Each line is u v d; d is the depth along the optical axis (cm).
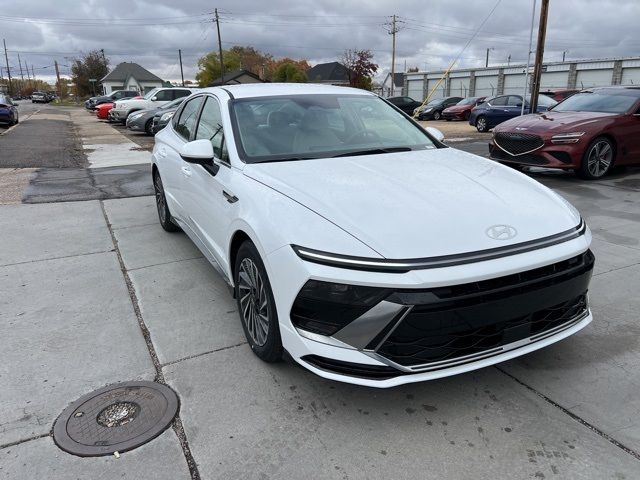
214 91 420
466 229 242
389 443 231
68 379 284
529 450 225
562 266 250
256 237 265
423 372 230
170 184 484
